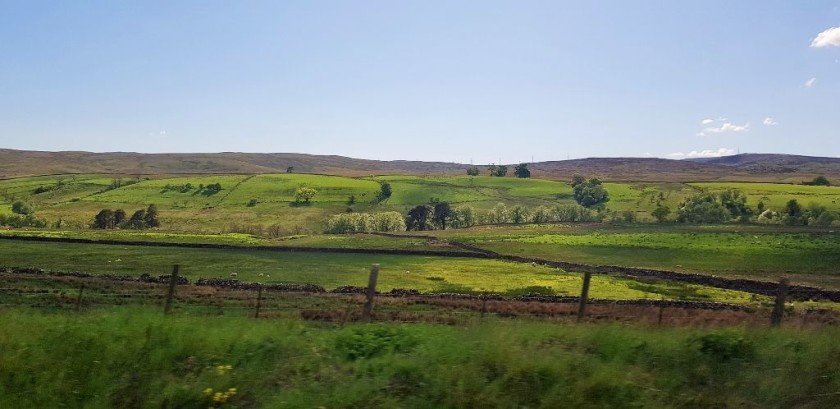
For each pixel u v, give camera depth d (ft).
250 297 105.40
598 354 29.09
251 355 27.55
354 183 637.71
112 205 525.75
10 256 217.77
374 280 40.91
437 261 243.81
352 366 26.63
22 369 24.91
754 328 35.29
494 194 601.62
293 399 22.81
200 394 23.29
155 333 29.68
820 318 68.74
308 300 104.17
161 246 265.13
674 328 35.53
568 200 573.74
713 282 182.29
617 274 208.44
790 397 24.62
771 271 216.74
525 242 309.22
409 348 29.60
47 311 66.54
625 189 612.29
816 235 311.06
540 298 120.88
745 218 417.08
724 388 25.50
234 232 368.07
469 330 33.68
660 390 24.77
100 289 114.42
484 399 22.85
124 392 23.59
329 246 280.10
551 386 24.21
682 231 349.20
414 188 617.21
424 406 22.59
